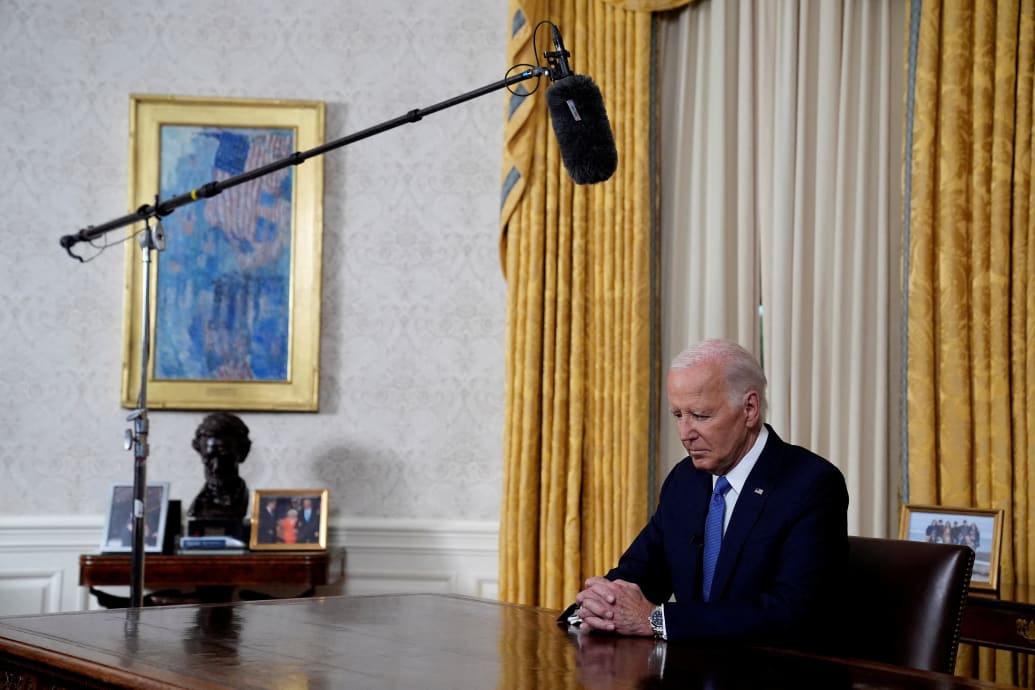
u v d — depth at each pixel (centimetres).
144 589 470
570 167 305
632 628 241
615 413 476
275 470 509
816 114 463
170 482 504
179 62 519
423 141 522
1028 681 406
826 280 454
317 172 515
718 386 269
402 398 515
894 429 445
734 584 264
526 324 488
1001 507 411
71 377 508
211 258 512
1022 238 418
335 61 523
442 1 525
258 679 181
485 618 262
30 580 496
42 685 210
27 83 513
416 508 511
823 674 199
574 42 491
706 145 485
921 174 432
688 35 488
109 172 514
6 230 509
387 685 179
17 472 502
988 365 420
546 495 479
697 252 481
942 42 434
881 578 263
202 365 508
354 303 517
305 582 450
